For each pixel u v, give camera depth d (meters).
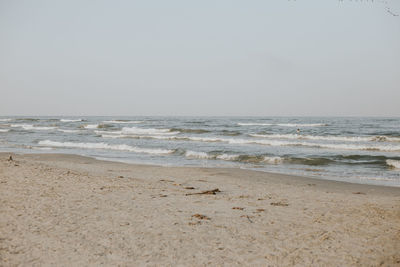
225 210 7.14
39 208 6.75
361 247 4.91
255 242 5.15
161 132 44.22
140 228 5.72
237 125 59.59
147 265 4.29
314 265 4.32
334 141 31.25
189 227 5.84
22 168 11.99
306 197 8.98
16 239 5.07
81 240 5.11
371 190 10.88
